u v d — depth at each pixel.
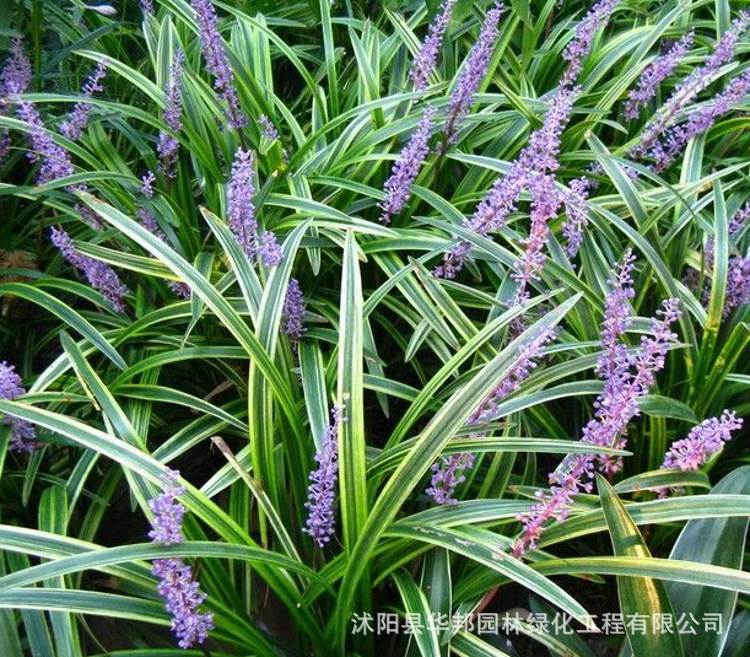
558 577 0.43
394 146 0.56
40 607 0.28
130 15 0.69
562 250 0.45
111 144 0.56
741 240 0.49
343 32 0.72
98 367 0.46
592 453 0.32
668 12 0.67
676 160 0.60
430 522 0.33
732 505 0.30
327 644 0.34
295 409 0.35
